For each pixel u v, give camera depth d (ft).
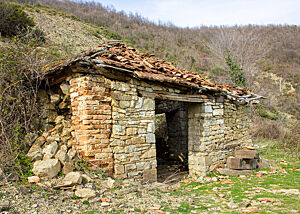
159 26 173.88
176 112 35.14
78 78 16.14
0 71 15.72
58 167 14.24
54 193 12.34
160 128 43.04
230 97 27.63
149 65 21.01
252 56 82.53
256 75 90.74
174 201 14.53
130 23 159.12
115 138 16.46
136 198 13.96
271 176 22.13
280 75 117.91
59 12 101.76
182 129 34.42
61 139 16.83
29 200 11.19
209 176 23.61
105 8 176.65
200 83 23.67
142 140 18.16
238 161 24.57
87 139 15.25
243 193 16.60
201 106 24.50
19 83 16.60
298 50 144.36
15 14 48.70
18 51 16.74
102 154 15.78
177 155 34.78
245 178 22.08
